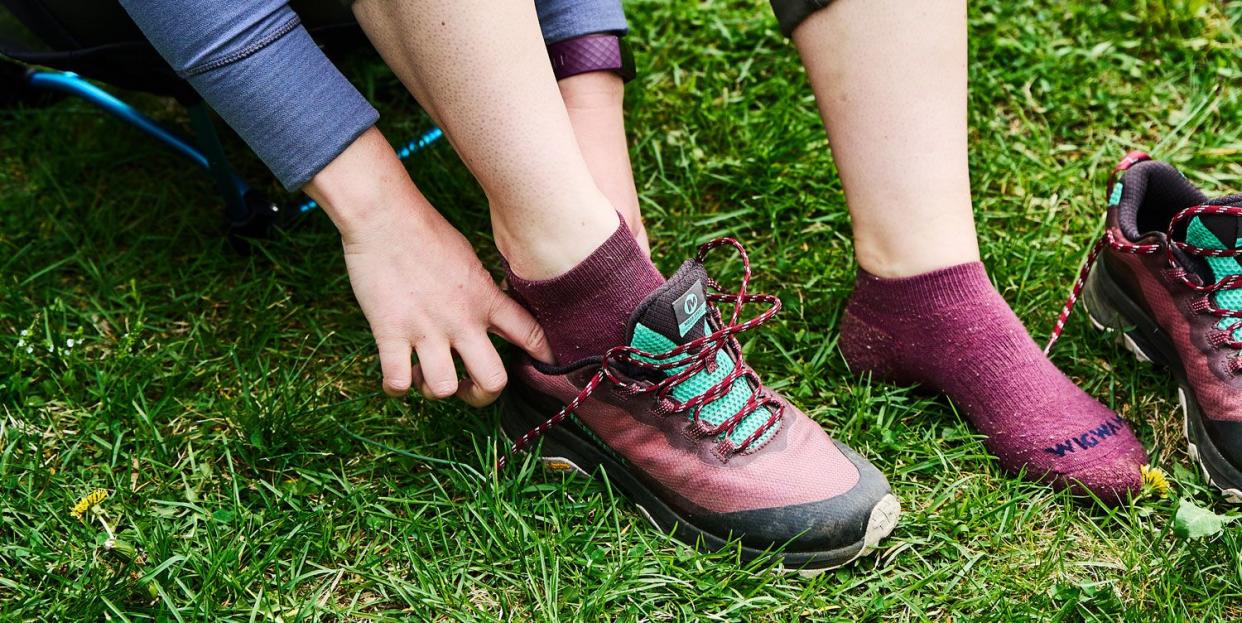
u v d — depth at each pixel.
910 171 1.21
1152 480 1.18
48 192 1.75
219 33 1.01
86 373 1.42
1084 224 1.64
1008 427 1.22
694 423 1.13
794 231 1.64
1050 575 1.15
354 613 1.12
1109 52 1.96
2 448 1.31
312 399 1.38
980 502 1.21
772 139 1.78
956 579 1.13
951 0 1.15
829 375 1.41
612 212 1.08
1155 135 1.82
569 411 1.19
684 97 1.89
